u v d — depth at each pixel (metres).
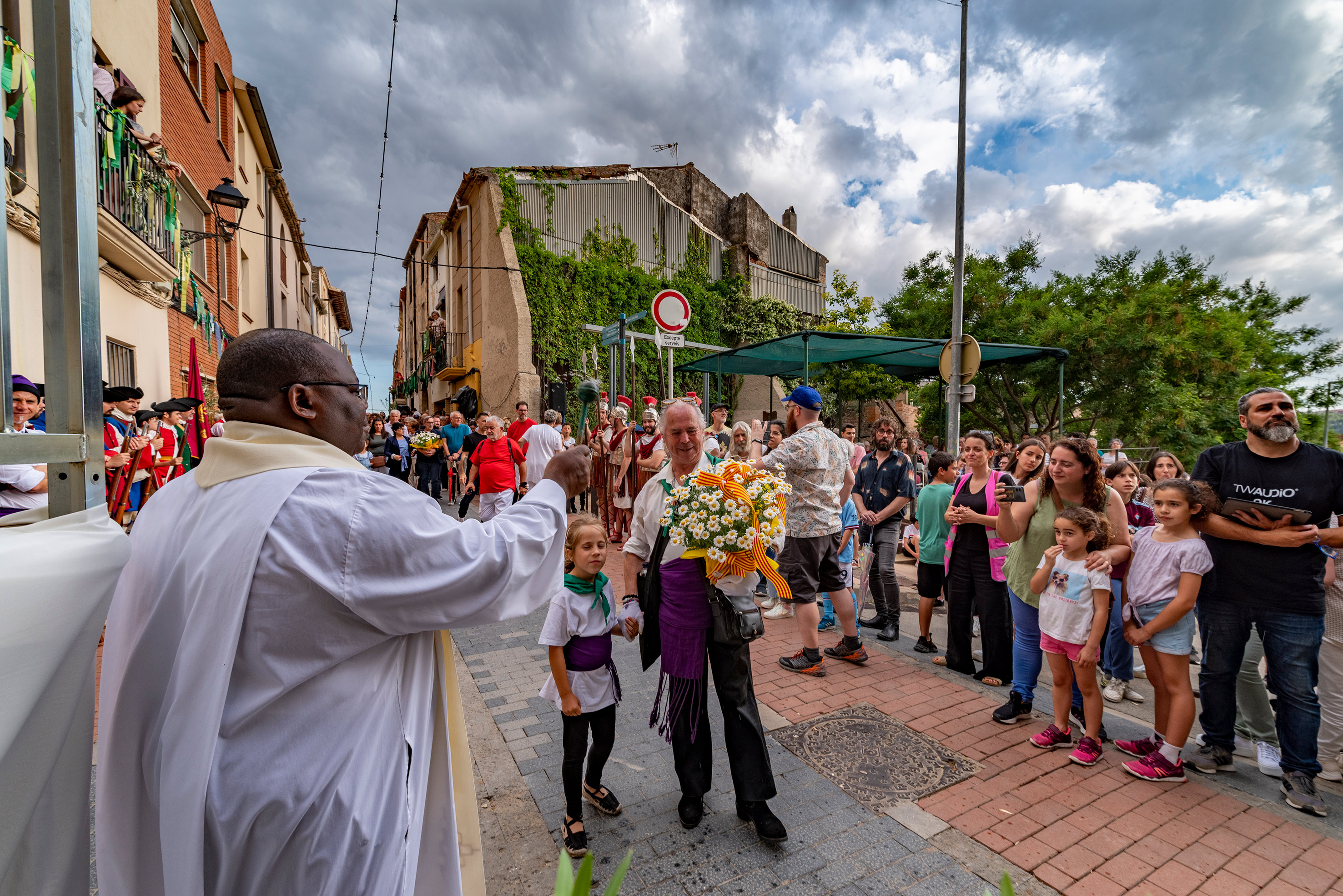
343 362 1.42
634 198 19.59
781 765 3.18
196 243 10.35
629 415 9.41
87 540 1.05
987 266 16.00
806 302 25.53
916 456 10.13
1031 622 3.62
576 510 11.26
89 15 1.15
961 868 2.44
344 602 1.15
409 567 1.20
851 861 2.47
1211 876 2.40
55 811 1.08
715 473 2.68
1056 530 3.39
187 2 9.56
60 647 0.96
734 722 2.65
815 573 4.39
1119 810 2.83
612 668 2.71
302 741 1.15
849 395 16.72
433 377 25.83
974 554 4.31
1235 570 3.14
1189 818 2.78
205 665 1.11
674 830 2.65
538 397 17.14
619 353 18.91
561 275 18.06
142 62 7.75
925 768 3.16
